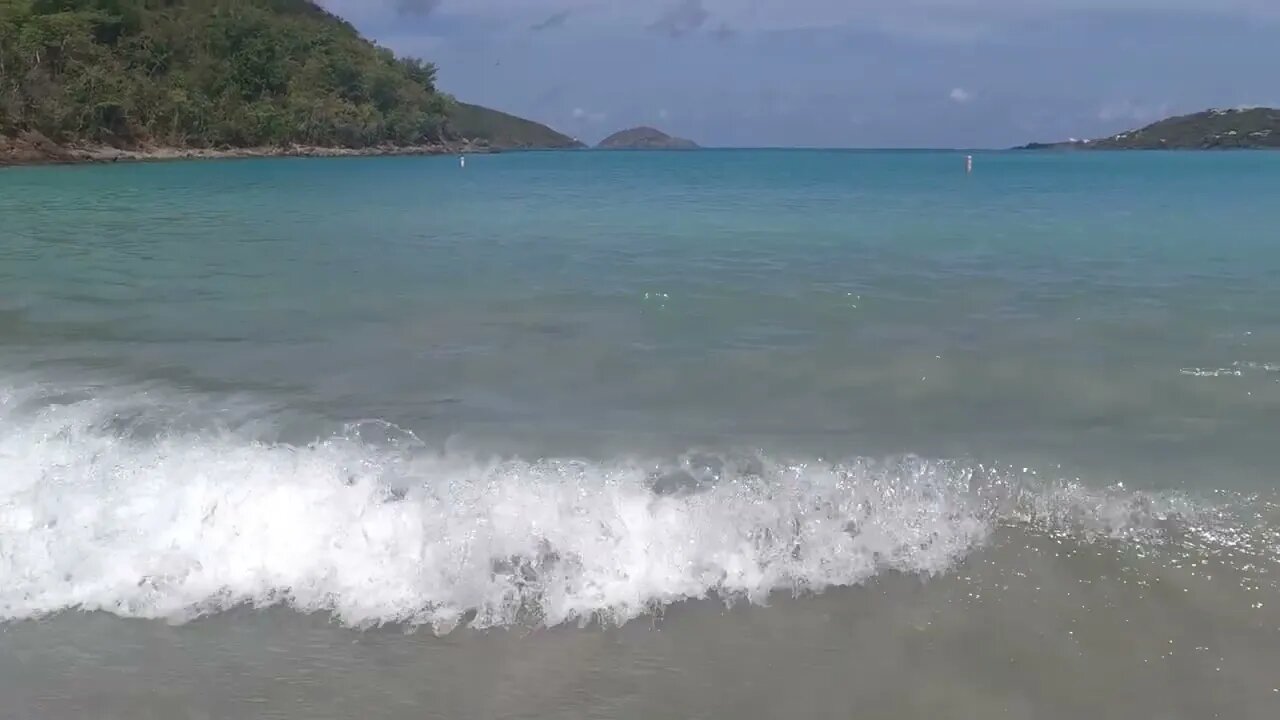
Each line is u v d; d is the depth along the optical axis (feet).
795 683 15.02
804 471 21.02
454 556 18.12
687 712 14.35
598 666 15.49
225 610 17.01
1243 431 24.08
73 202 101.50
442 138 525.75
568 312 38.17
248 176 185.16
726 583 17.70
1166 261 51.52
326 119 402.93
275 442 22.57
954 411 25.95
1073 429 24.39
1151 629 16.19
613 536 18.61
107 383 27.55
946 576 17.75
